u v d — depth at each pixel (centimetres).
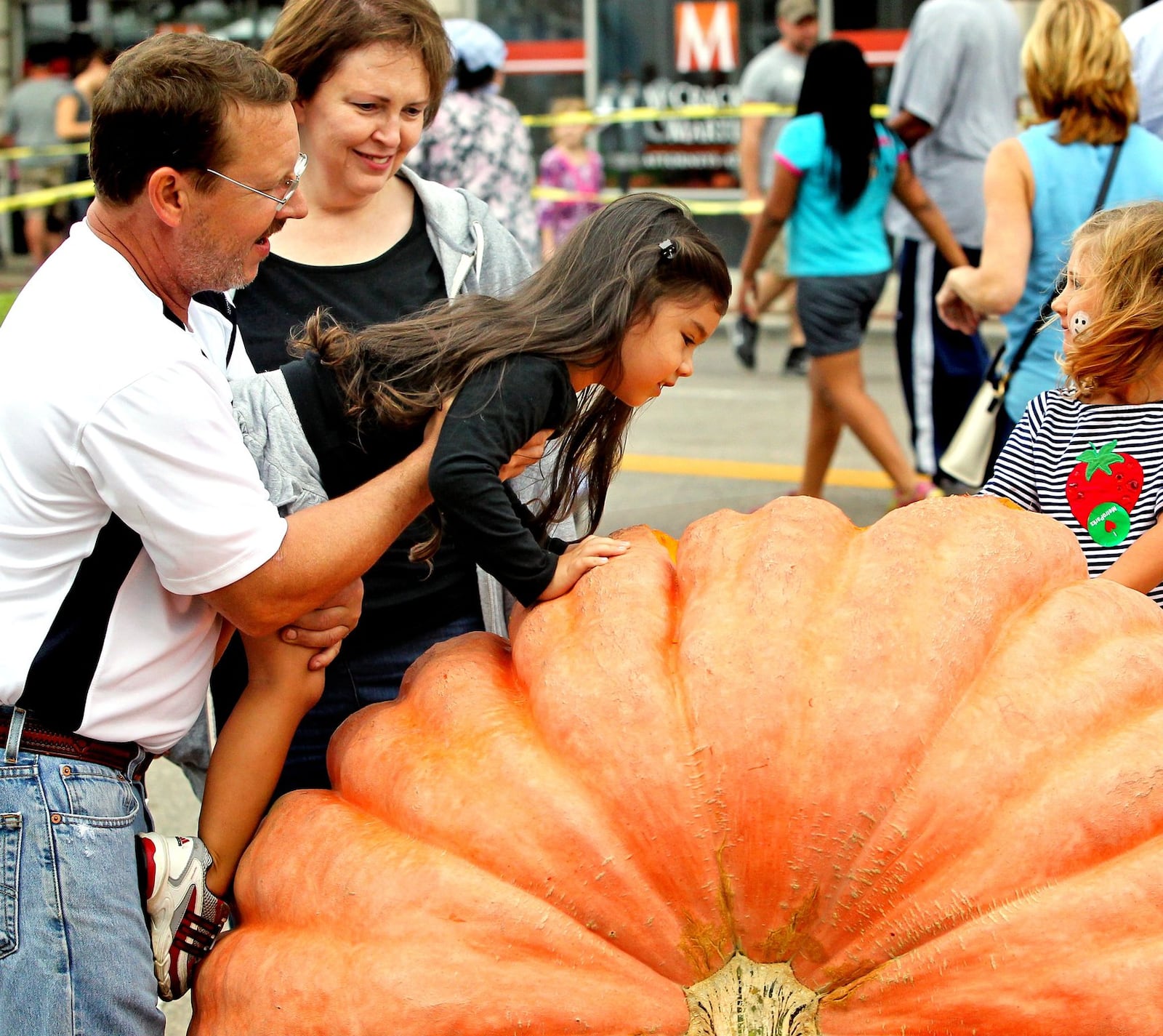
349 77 295
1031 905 211
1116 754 219
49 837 223
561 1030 214
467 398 242
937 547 240
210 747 306
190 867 239
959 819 213
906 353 695
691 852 216
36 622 226
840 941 217
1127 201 468
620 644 231
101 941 225
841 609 229
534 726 234
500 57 644
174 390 222
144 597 234
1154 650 233
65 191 1512
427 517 290
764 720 217
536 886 219
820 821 214
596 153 1434
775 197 694
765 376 1249
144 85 220
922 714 218
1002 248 470
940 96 703
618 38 1591
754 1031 217
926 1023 212
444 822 226
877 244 688
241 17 1925
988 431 463
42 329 225
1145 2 1296
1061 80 469
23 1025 220
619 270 246
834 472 905
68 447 220
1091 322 309
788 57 1190
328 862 231
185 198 226
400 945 218
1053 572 245
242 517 228
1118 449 315
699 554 248
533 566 245
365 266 313
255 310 309
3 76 2005
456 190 327
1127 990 203
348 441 268
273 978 224
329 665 302
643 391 261
